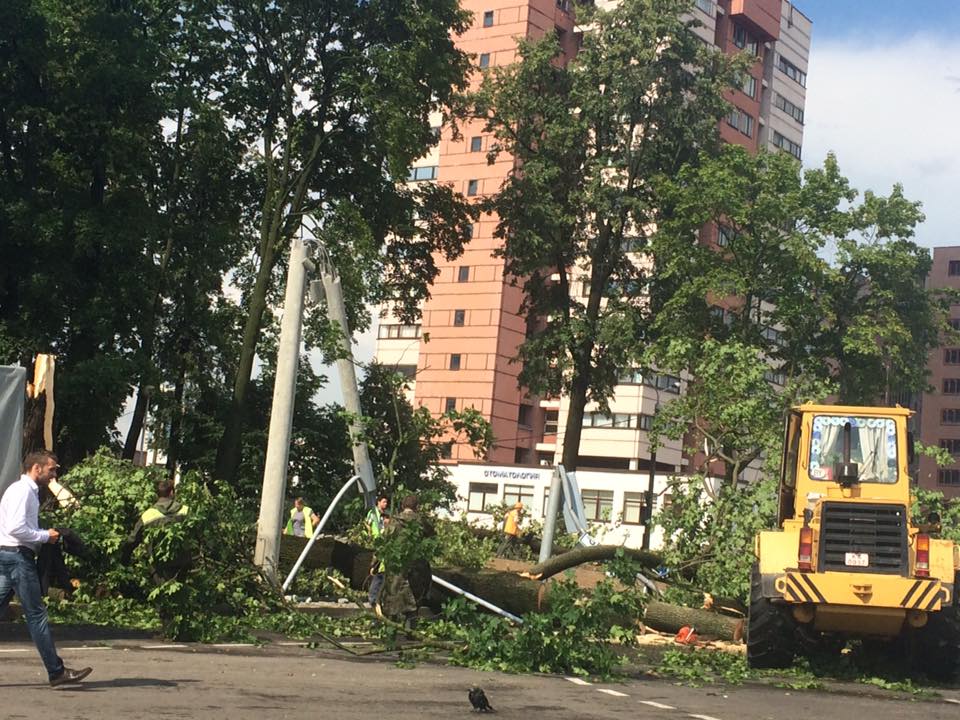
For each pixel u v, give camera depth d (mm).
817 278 45562
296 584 18906
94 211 35312
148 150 39438
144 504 15734
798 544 14695
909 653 15008
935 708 11727
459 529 22172
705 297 47281
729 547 18578
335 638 14734
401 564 14633
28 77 35656
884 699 12438
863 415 15359
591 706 9867
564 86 49438
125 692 8875
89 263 36750
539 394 49656
